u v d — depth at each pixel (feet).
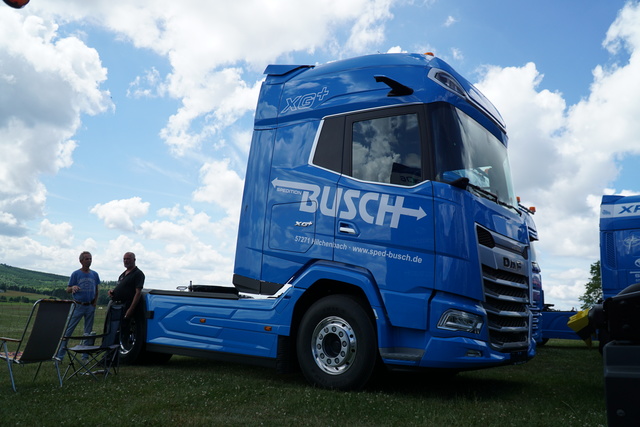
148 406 15.81
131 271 27.48
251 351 22.02
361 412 15.80
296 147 22.53
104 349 22.30
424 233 18.88
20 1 16.05
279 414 15.40
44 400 16.69
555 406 17.21
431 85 20.26
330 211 20.83
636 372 8.26
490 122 23.09
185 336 24.68
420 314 18.54
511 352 20.25
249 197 23.34
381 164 20.33
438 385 22.08
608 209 35.53
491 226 19.98
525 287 21.58
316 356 20.39
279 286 21.61
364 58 22.18
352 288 20.56
